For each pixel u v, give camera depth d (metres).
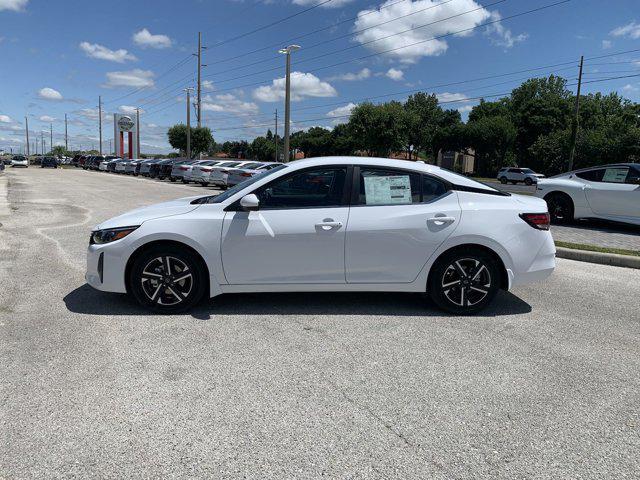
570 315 5.06
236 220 4.66
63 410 3.00
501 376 3.60
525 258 4.89
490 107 74.88
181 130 61.00
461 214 4.80
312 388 3.36
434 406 3.16
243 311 4.90
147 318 4.65
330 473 2.47
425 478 2.45
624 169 10.66
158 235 4.61
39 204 15.09
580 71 44.41
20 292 5.39
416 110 75.69
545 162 51.19
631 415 3.09
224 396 3.22
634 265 7.43
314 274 4.75
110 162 52.28
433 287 4.91
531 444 2.76
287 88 34.75
